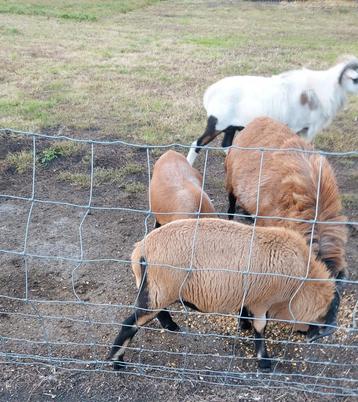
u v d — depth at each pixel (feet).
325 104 22.24
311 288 12.17
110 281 16.29
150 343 13.96
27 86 32.83
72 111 28.76
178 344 13.93
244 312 13.82
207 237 11.87
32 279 16.33
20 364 13.19
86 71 36.27
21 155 23.41
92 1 68.90
